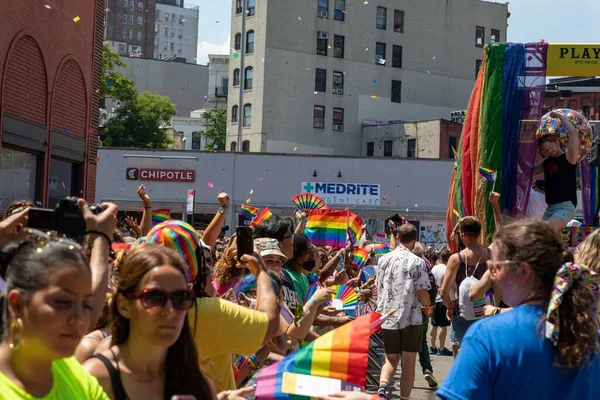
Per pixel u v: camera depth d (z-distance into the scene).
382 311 9.04
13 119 18.19
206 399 3.31
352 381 3.56
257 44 59.75
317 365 3.59
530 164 11.35
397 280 9.00
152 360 3.19
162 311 3.10
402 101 63.91
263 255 6.03
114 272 3.67
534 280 3.25
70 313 2.67
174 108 69.06
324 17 60.94
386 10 63.28
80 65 22.12
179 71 105.50
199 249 4.32
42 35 19.45
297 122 60.03
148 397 3.17
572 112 10.89
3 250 2.88
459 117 60.75
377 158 42.34
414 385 10.91
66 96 21.38
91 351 3.50
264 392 3.58
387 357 9.08
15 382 2.64
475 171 11.58
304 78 60.31
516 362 3.13
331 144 61.22
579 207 27.14
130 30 147.38
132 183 41.84
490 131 11.49
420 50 64.56
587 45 11.41
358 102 62.22
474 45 66.69
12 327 2.65
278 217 6.87
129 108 67.12
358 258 11.86
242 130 60.56
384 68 63.16
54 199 21.23
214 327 3.93
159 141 68.31
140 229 7.57
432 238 42.47
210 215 41.97
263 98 59.03
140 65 103.19
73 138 21.91
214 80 89.25
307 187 42.09
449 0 65.56
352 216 12.04
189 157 41.84
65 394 2.78
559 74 11.58
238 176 41.91
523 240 3.28
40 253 2.69
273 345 5.62
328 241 11.52
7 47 17.59
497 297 8.16
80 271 2.70
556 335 3.12
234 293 5.73
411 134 58.97
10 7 17.59
